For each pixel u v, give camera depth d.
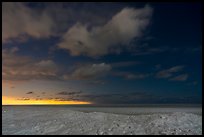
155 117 23.09
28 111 29.67
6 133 18.08
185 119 22.42
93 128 19.30
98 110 44.38
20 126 20.42
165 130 18.69
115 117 23.70
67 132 18.22
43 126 20.20
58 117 24.19
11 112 28.94
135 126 19.83
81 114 25.47
